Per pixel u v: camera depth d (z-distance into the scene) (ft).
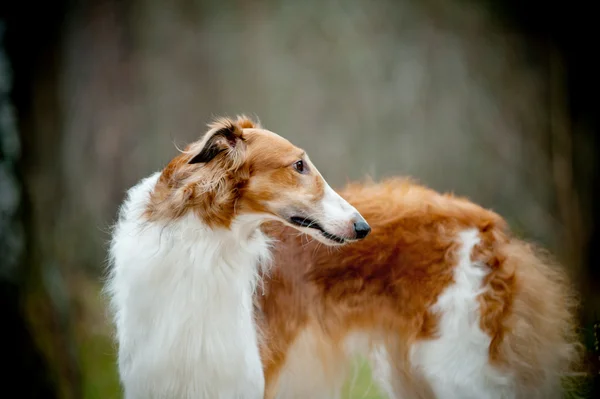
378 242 23.95
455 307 22.97
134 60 57.31
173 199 19.80
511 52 55.36
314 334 24.34
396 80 61.87
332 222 20.06
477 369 22.90
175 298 20.03
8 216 28.19
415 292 23.48
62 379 28.48
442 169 59.62
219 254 20.25
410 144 61.05
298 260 24.07
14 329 27.22
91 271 45.52
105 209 52.06
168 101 59.00
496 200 55.62
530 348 23.63
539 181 52.37
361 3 61.93
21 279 27.73
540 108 52.54
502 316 23.16
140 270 20.13
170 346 20.01
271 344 23.16
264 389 22.33
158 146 57.67
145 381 20.17
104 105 55.62
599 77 46.50
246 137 20.38
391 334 24.02
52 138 29.94
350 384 29.68
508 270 23.57
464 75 58.80
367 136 62.13
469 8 57.52
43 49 30.01
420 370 23.50
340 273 24.07
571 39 47.24
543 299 24.29
